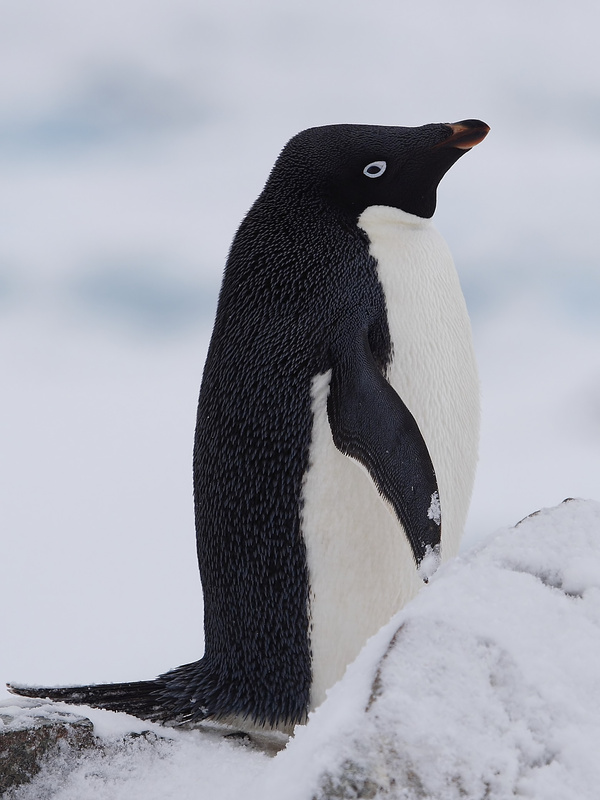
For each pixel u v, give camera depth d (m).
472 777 8.12
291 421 13.79
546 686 8.62
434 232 15.23
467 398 14.88
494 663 8.78
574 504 10.78
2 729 10.95
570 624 9.20
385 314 14.19
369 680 8.75
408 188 14.80
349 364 13.62
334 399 13.57
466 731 8.34
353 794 8.09
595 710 8.56
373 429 13.05
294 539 13.69
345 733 8.34
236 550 13.89
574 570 9.80
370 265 14.39
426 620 9.05
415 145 14.77
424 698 8.49
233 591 13.88
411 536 12.70
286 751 8.93
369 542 13.65
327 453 13.65
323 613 13.66
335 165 14.83
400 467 12.84
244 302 14.52
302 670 13.66
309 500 13.65
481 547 10.32
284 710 13.65
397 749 8.23
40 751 10.97
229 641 13.85
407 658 8.77
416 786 8.10
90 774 10.89
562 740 8.30
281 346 14.02
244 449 13.92
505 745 8.28
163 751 11.34
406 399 14.19
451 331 14.70
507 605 9.32
